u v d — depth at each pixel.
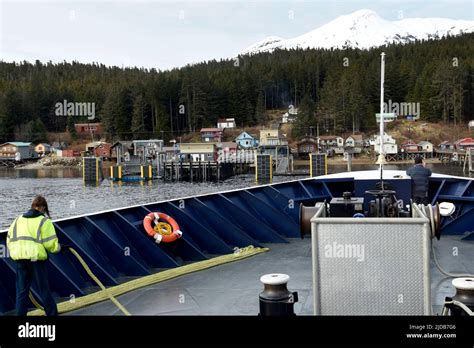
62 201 61.03
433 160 117.44
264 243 7.82
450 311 3.30
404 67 134.25
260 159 85.88
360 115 128.50
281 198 8.89
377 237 3.14
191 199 7.91
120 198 63.53
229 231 7.58
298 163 117.50
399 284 3.14
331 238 3.19
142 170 88.62
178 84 139.38
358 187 7.32
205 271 6.28
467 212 8.01
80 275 5.77
